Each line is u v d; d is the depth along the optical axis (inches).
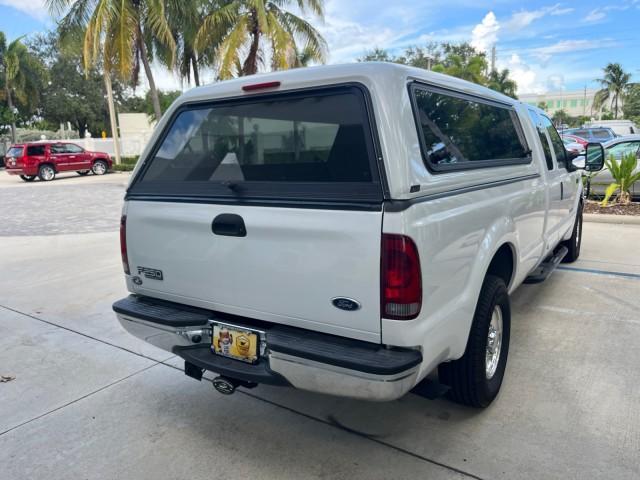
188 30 739.4
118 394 137.4
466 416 120.1
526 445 107.6
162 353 163.3
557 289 209.8
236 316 110.0
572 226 227.9
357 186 88.9
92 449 113.2
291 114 99.3
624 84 2576.3
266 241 97.9
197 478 102.5
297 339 95.3
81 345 170.4
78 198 606.2
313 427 118.5
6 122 1435.8
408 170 88.4
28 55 1370.6
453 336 100.1
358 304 89.1
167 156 117.9
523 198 139.1
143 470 105.5
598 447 105.8
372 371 85.4
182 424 121.9
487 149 128.6
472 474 99.6
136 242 120.4
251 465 105.7
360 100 91.9
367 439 112.7
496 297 117.7
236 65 651.5
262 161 102.9
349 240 88.1
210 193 107.4
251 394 134.8
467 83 125.0
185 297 114.2
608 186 411.2
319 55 713.0
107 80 826.2
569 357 147.3
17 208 525.0
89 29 677.9
